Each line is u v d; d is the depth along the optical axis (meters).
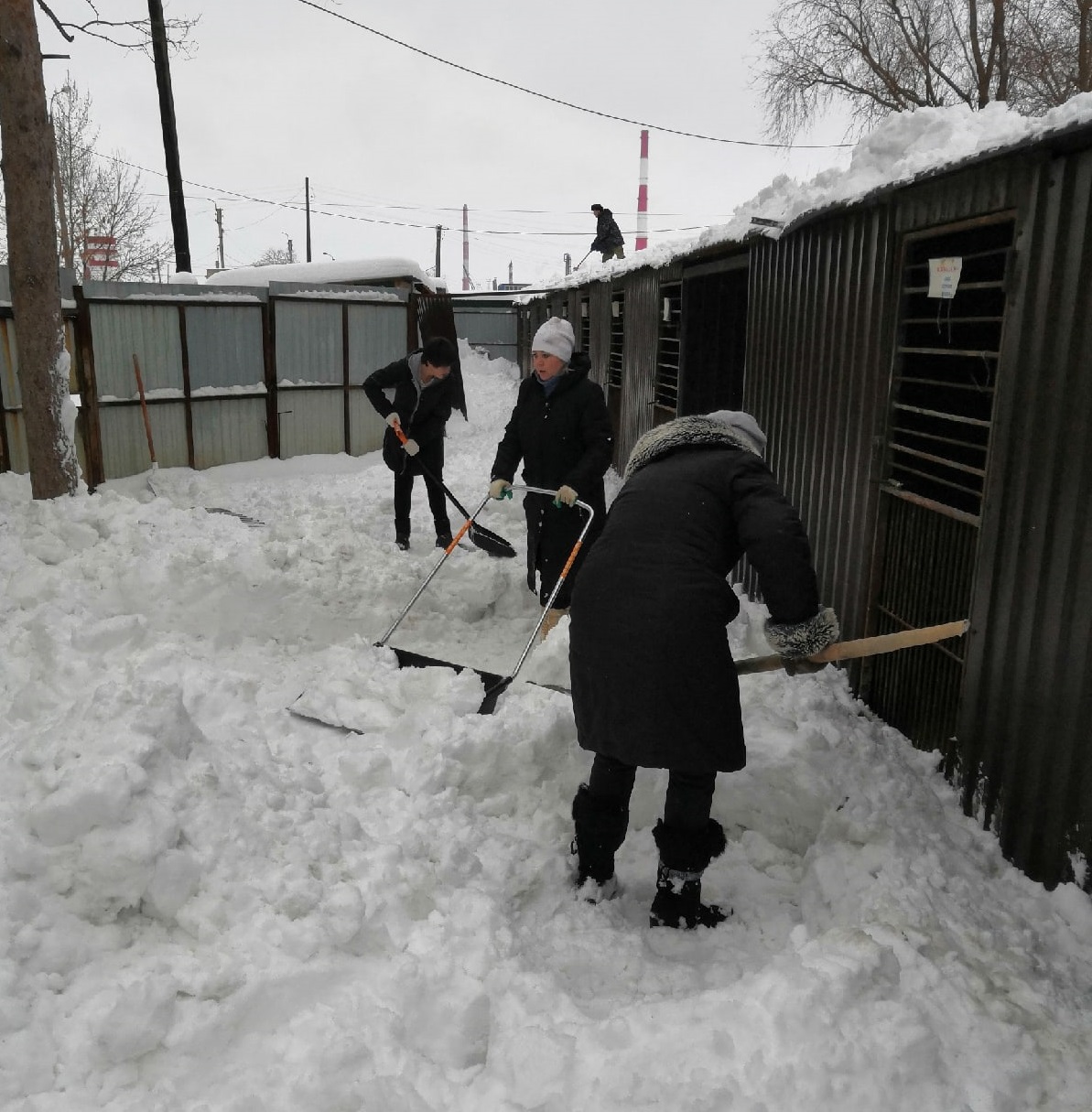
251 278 15.91
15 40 6.26
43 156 6.42
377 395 6.51
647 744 2.61
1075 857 2.74
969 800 3.29
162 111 15.05
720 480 2.76
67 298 9.08
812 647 2.70
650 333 9.72
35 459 6.82
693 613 2.62
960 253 3.83
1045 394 2.83
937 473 3.81
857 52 22.20
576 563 4.98
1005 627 3.05
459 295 23.66
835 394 4.70
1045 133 2.65
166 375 9.93
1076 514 2.67
